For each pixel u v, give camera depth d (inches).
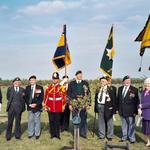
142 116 412.2
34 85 458.3
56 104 451.8
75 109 390.6
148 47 449.1
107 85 450.6
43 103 462.0
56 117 454.0
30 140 449.7
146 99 410.0
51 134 458.6
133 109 430.9
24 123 581.3
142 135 472.4
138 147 415.2
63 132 499.2
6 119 631.8
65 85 462.9
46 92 460.4
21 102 452.1
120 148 378.9
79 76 455.5
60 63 492.4
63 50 489.1
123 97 434.0
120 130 510.3
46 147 416.2
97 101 454.6
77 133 386.9
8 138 449.7
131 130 432.5
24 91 458.3
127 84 435.8
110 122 446.3
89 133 489.1
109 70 480.4
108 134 448.5
